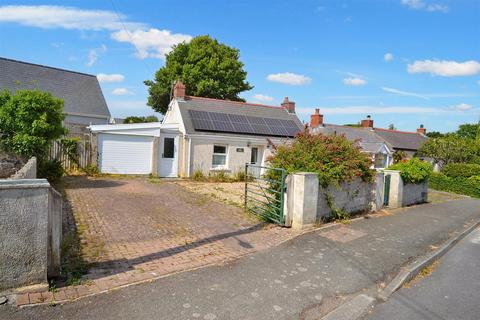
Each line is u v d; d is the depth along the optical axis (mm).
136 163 18281
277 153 10156
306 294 5043
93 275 5102
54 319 3852
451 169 26734
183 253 6398
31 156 11992
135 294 4590
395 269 6391
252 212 10273
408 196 15188
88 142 17328
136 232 7629
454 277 6539
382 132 35969
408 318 4691
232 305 4512
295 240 7621
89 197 11258
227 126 20656
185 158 19156
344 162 9812
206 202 11820
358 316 4613
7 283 4176
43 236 4363
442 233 9711
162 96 37938
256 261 6203
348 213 10750
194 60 35094
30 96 11914
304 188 8594
